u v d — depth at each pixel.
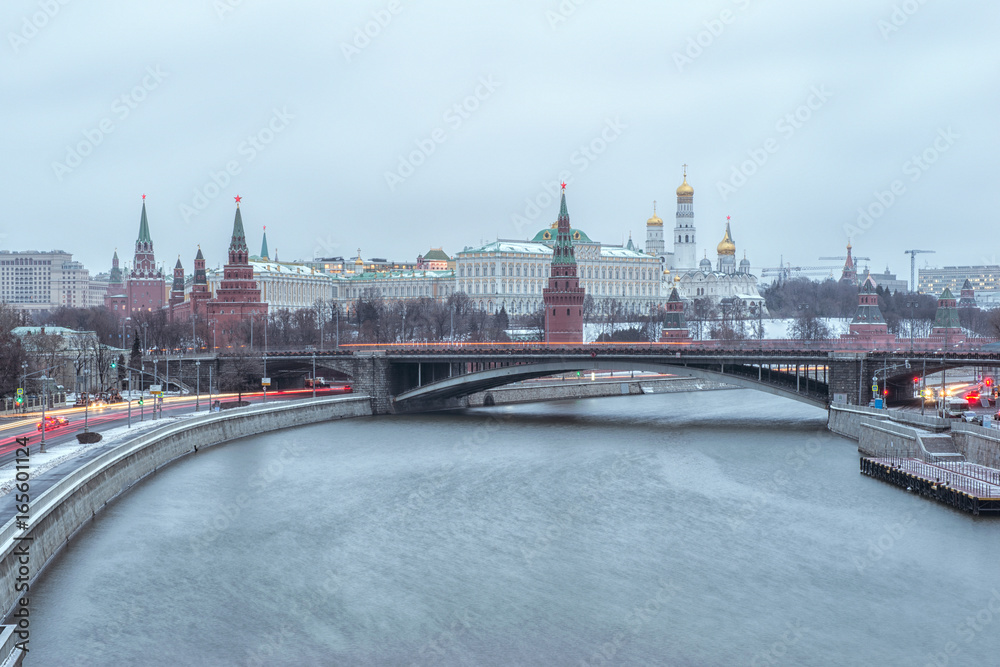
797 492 117.00
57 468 103.75
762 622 79.25
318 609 82.00
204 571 90.19
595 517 107.75
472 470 133.25
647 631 77.62
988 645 75.00
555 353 192.12
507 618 80.12
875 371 167.00
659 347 199.75
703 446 151.12
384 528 104.19
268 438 162.38
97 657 73.00
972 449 120.38
